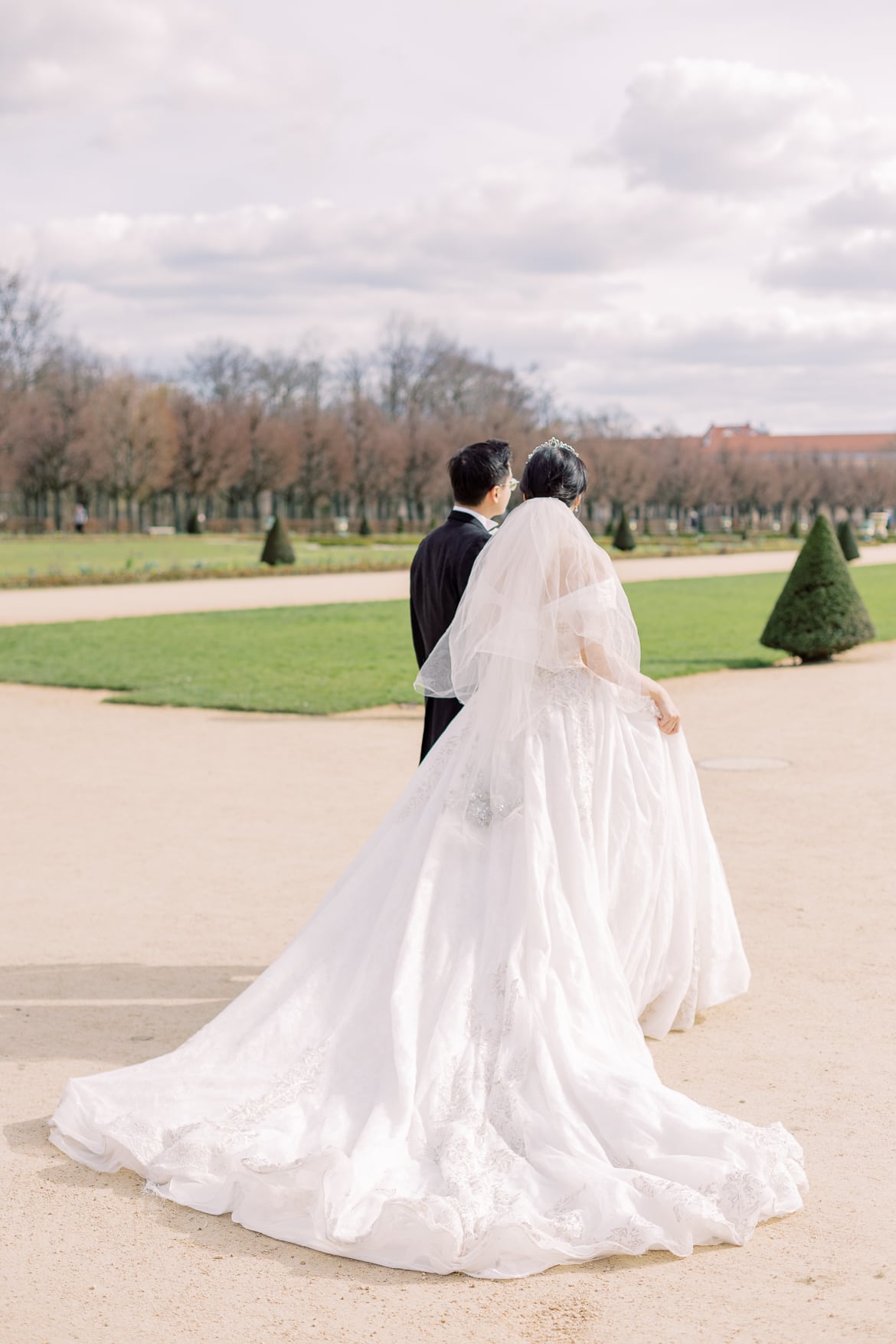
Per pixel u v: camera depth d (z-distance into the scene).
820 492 108.44
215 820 7.93
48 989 4.83
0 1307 2.66
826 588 16.38
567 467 4.00
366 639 19.92
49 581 34.09
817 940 5.32
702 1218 2.85
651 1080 3.38
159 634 20.73
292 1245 2.96
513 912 3.56
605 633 3.79
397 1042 3.36
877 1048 4.10
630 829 3.91
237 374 93.88
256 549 56.06
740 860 6.70
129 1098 3.50
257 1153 3.11
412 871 3.71
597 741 3.87
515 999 3.42
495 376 95.06
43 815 8.14
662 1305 2.63
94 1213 3.11
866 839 7.16
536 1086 3.30
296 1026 3.59
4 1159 3.41
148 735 11.32
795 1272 2.75
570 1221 2.89
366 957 3.62
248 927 5.66
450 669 4.05
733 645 18.83
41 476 69.81
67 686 14.67
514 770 3.73
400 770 9.57
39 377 70.69
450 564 4.34
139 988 4.83
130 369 78.12
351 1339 2.53
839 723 11.48
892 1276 2.71
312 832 7.57
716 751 10.13
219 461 74.00
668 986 4.19
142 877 6.56
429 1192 2.99
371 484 78.00
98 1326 2.59
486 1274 2.79
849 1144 3.38
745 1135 3.18
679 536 82.69
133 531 77.75
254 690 14.01
